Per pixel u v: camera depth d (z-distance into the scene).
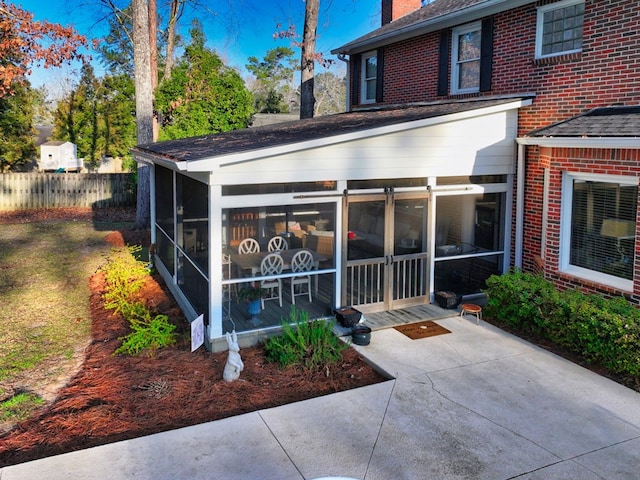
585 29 9.48
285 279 8.88
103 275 13.02
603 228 8.84
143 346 8.22
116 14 30.11
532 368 7.65
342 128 9.49
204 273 8.48
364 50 16.48
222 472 5.18
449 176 9.99
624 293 8.29
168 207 11.87
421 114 10.19
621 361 7.17
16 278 12.80
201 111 22.38
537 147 10.15
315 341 7.83
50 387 7.18
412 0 19.11
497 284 9.47
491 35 11.60
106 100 41.69
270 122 36.75
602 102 9.29
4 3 19.36
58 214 24.69
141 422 6.13
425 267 10.10
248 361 7.88
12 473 5.11
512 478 5.12
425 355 8.05
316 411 6.37
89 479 5.04
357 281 9.52
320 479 3.68
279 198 8.45
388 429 5.99
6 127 32.19
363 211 9.36
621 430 6.00
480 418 6.25
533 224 10.38
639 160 7.93
